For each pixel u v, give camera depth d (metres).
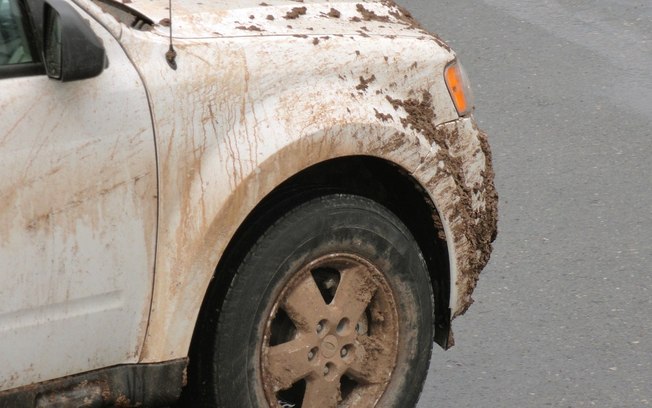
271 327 11.38
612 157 21.61
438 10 28.83
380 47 11.85
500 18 28.28
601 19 28.20
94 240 9.91
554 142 22.25
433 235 12.60
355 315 11.82
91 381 10.21
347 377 12.31
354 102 11.40
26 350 9.74
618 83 25.00
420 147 11.94
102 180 9.89
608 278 17.22
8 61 9.61
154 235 10.23
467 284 12.90
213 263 10.55
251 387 11.23
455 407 13.90
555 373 14.70
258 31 11.18
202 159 10.45
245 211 10.63
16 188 9.48
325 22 11.86
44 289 9.73
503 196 19.97
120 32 10.20
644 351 15.21
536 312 16.27
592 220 19.09
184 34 10.71
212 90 10.52
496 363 14.91
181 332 10.52
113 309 10.14
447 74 12.38
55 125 9.64
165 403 10.67
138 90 10.09
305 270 11.38
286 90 11.01
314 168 11.91
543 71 25.59
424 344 12.42
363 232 11.64
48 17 9.45
